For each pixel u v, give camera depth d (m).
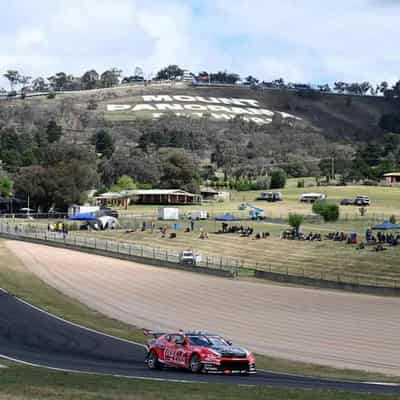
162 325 72.12
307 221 181.25
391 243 135.75
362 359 55.75
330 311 81.44
